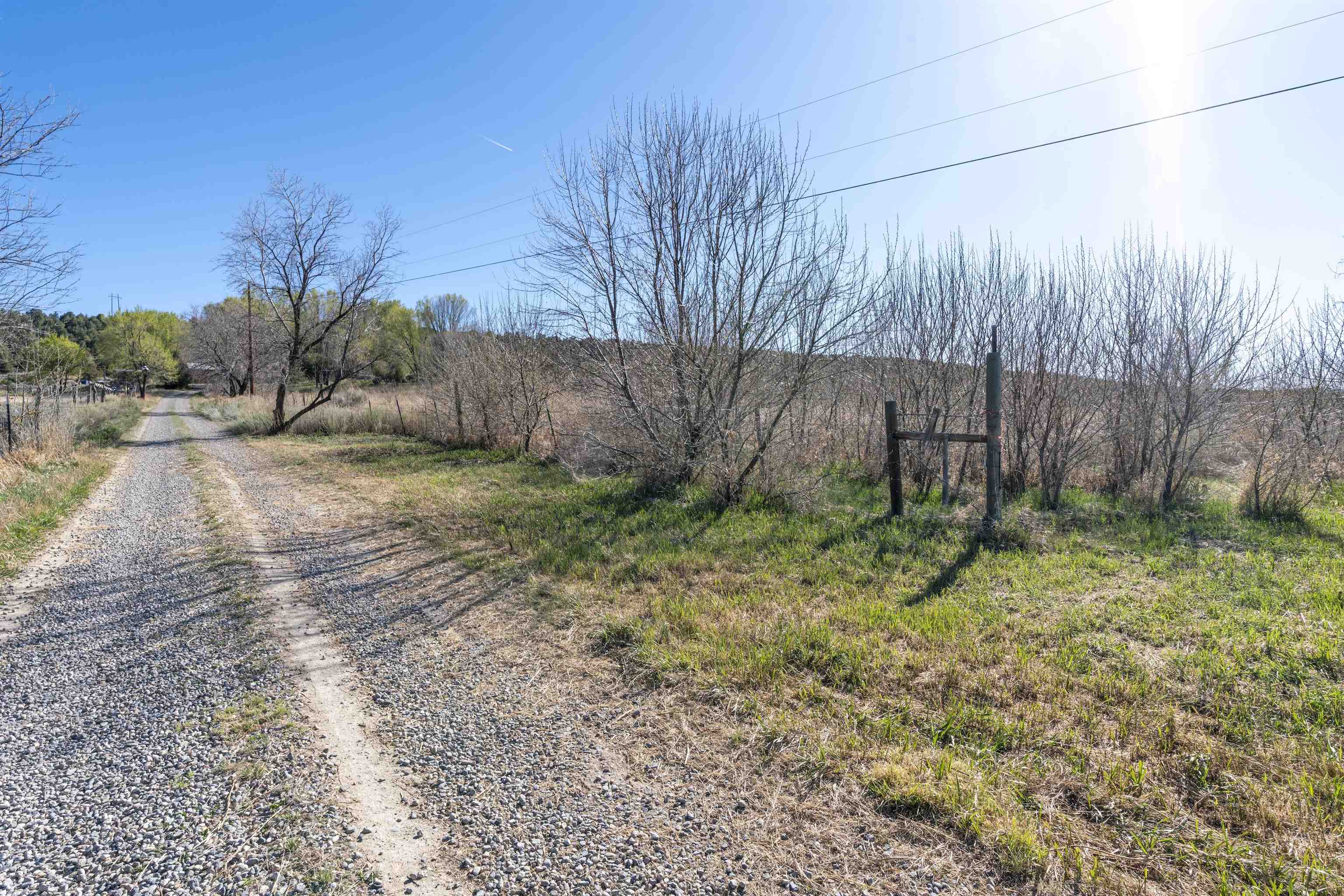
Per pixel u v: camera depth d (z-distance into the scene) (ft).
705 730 12.31
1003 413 37.22
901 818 9.64
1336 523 27.66
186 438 79.61
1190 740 11.16
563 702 13.64
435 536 27.63
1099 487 37.47
